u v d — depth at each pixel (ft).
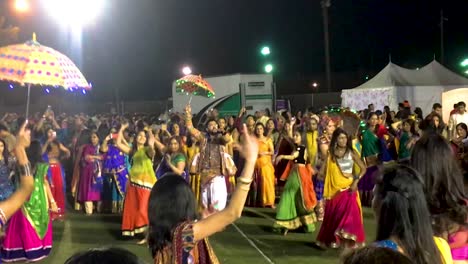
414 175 8.93
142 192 27.73
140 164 27.89
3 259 23.99
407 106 50.34
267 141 37.19
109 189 36.11
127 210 28.02
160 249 9.59
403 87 63.26
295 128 38.19
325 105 97.45
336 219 24.63
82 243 27.68
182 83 38.60
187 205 9.85
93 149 36.35
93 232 30.22
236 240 27.53
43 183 24.81
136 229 27.66
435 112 36.52
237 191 9.70
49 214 25.25
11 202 9.95
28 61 15.46
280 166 38.70
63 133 48.06
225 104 75.51
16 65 15.29
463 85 64.80
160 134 37.22
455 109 39.81
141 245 27.07
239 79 74.02
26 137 10.29
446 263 9.68
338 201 24.63
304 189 28.60
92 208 36.22
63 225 32.19
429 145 10.89
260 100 75.15
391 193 8.80
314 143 33.96
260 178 36.70
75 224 32.48
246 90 74.43
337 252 24.80
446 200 10.58
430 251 8.61
